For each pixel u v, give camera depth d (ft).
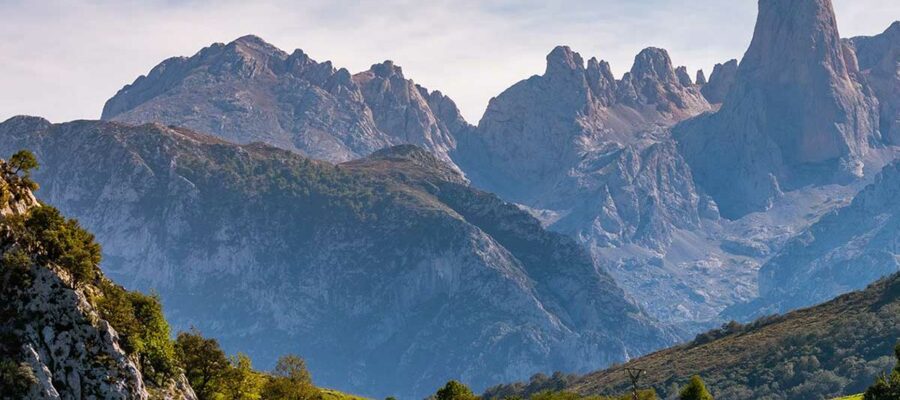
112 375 530.27
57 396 509.35
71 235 560.20
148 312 578.66
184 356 652.48
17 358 508.94
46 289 530.27
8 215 536.42
